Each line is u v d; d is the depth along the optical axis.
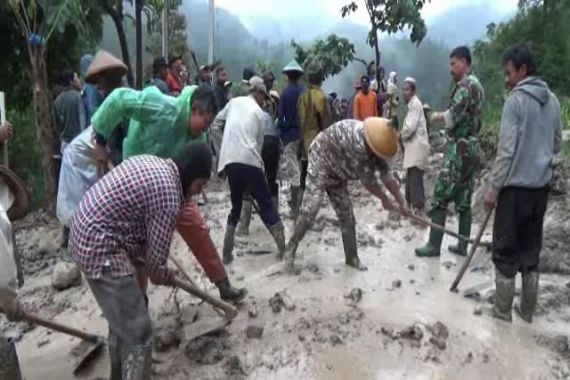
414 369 3.88
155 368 4.05
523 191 4.28
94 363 4.27
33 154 9.95
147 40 22.38
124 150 4.73
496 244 4.45
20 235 7.21
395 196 5.16
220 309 4.40
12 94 10.84
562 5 16.48
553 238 6.13
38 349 4.62
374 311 4.59
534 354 4.04
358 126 4.96
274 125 6.85
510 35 17.00
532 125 4.21
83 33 8.06
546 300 4.92
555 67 15.39
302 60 16.22
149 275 3.58
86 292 5.51
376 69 14.27
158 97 4.43
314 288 5.05
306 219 5.26
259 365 3.98
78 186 5.48
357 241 6.39
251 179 5.56
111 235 3.34
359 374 3.84
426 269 5.59
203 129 4.49
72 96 6.97
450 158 5.69
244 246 6.34
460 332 4.27
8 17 9.55
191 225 4.47
